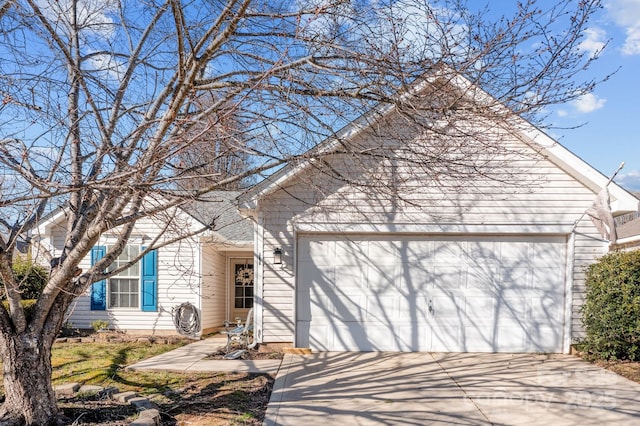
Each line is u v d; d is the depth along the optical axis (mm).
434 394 6441
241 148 4586
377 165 6879
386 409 5812
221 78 5168
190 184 5535
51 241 11508
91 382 6957
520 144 8992
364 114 5223
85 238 4820
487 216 9188
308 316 9234
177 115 4699
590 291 8758
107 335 11180
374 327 9250
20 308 4898
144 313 11961
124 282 12086
